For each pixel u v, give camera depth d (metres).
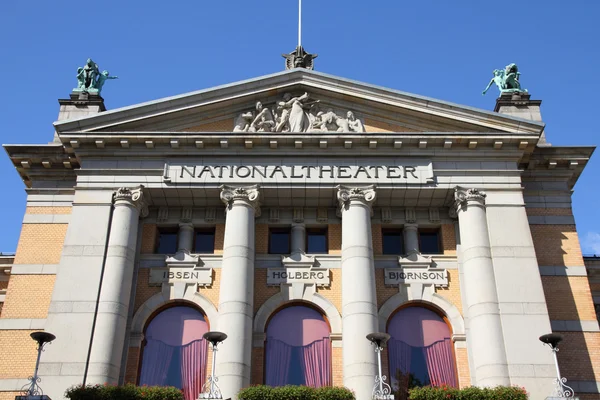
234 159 28.42
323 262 27.86
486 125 28.69
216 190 27.98
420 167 28.28
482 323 25.33
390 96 29.38
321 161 28.38
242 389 22.98
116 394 21.91
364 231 27.08
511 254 26.61
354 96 29.53
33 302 27.25
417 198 28.41
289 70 29.98
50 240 28.67
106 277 26.03
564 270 27.84
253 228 27.56
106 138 28.30
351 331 25.22
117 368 24.86
